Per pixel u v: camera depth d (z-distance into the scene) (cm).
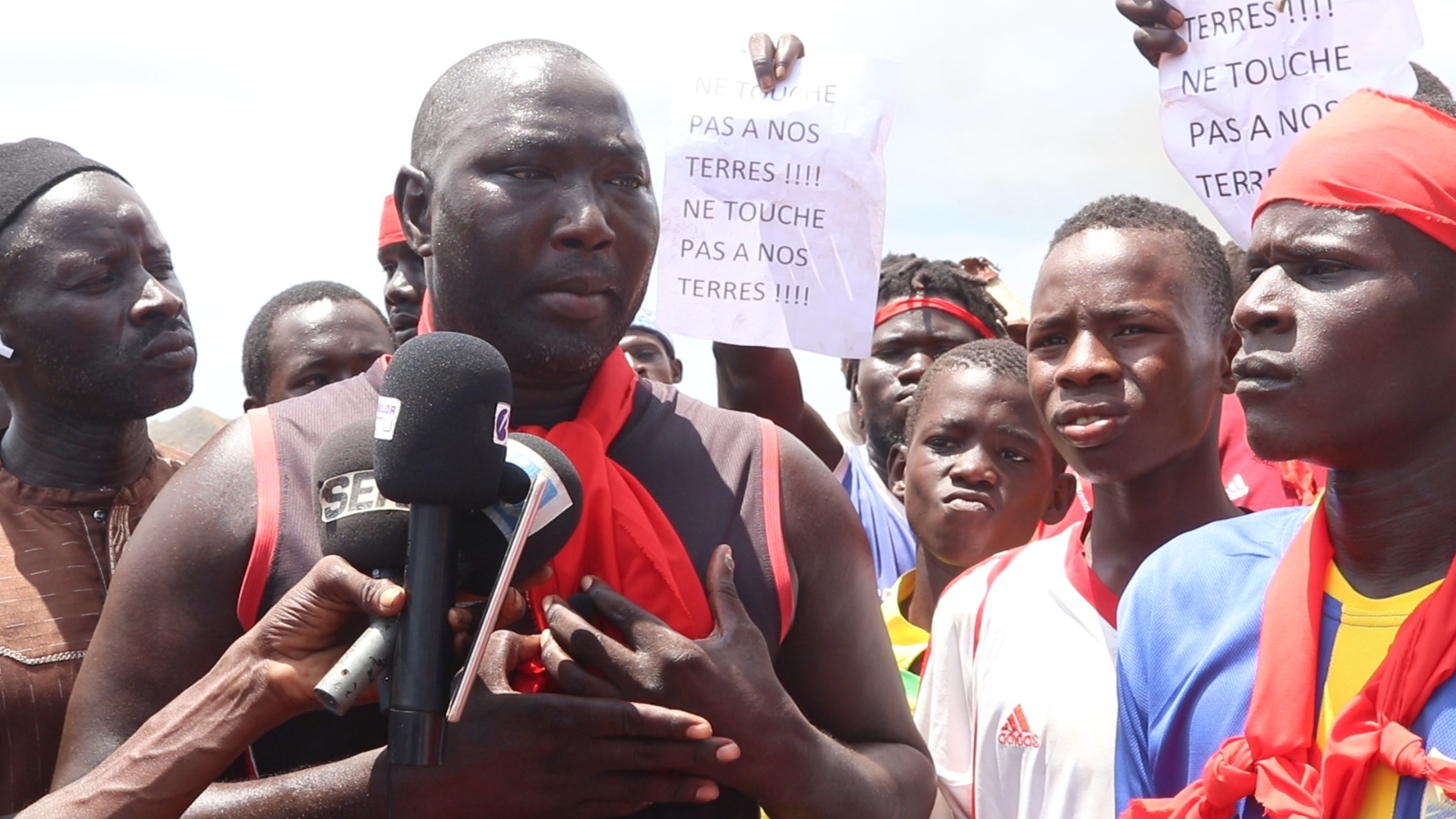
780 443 276
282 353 523
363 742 251
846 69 401
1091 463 341
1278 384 224
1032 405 430
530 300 252
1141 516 344
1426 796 210
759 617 257
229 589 247
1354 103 232
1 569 371
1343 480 229
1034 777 331
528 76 258
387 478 210
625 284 258
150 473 407
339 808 231
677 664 228
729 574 248
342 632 222
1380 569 229
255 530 246
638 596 245
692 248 397
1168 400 336
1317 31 364
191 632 246
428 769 227
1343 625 229
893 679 283
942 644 368
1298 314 223
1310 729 224
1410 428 220
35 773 353
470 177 254
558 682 235
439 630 210
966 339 557
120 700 245
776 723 234
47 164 396
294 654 220
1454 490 221
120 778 224
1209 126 375
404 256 543
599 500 250
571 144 252
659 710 223
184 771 221
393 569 223
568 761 226
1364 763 212
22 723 352
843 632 272
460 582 225
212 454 257
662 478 264
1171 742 247
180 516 250
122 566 254
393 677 211
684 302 396
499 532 217
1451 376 219
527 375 262
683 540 258
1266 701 227
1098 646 336
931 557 442
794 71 403
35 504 385
